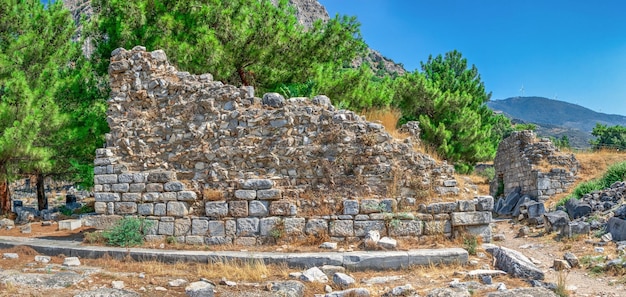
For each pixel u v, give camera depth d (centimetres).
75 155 1816
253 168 1027
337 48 1803
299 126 1030
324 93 1750
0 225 1422
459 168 2888
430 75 3516
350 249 902
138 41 1546
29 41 1636
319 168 1005
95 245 1012
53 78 1705
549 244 1088
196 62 1527
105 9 1644
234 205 994
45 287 695
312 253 873
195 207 1028
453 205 952
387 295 674
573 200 1388
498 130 5300
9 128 1459
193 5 1622
